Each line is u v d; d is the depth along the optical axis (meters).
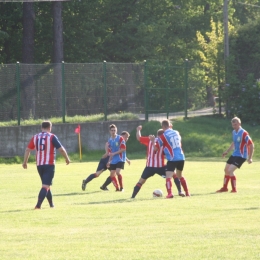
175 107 121.12
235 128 53.34
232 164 53.38
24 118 102.69
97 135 109.50
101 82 110.25
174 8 166.88
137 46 157.00
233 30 133.50
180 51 167.00
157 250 27.12
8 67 101.31
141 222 35.00
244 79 130.75
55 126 104.75
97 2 152.62
